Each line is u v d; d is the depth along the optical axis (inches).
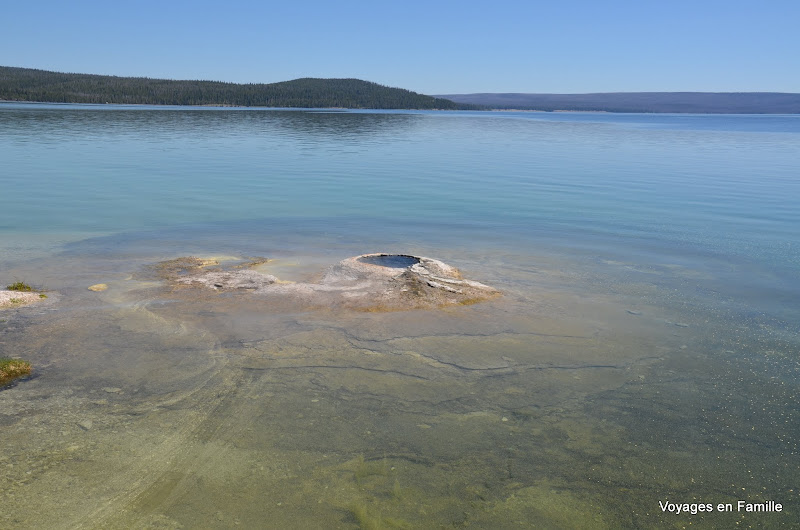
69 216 556.4
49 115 2576.3
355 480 169.2
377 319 292.4
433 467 176.6
